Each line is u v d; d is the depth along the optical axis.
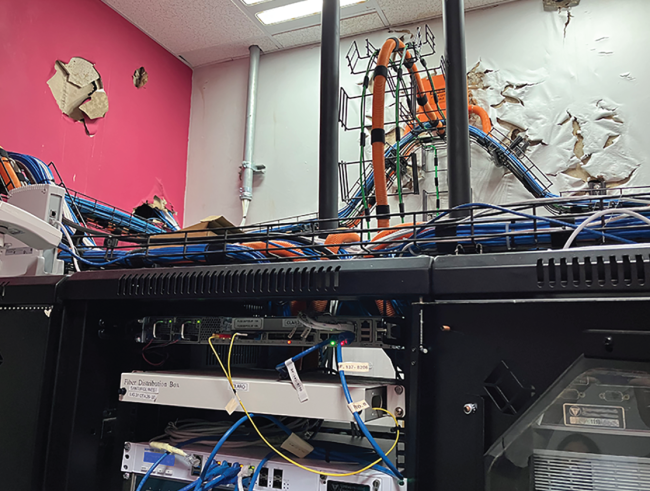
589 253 0.53
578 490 0.51
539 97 2.29
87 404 0.80
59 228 0.91
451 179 0.91
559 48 2.31
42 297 0.82
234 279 0.72
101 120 2.37
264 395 0.69
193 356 1.04
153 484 0.79
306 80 2.79
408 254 0.82
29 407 0.78
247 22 2.62
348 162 2.51
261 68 2.91
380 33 2.65
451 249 0.82
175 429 0.89
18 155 1.37
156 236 0.98
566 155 2.20
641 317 0.51
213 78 3.01
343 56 2.69
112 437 0.85
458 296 0.60
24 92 1.99
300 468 0.70
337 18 1.09
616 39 2.22
